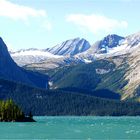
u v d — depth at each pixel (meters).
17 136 191.75
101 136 194.12
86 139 178.75
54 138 182.25
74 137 188.25
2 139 176.12
